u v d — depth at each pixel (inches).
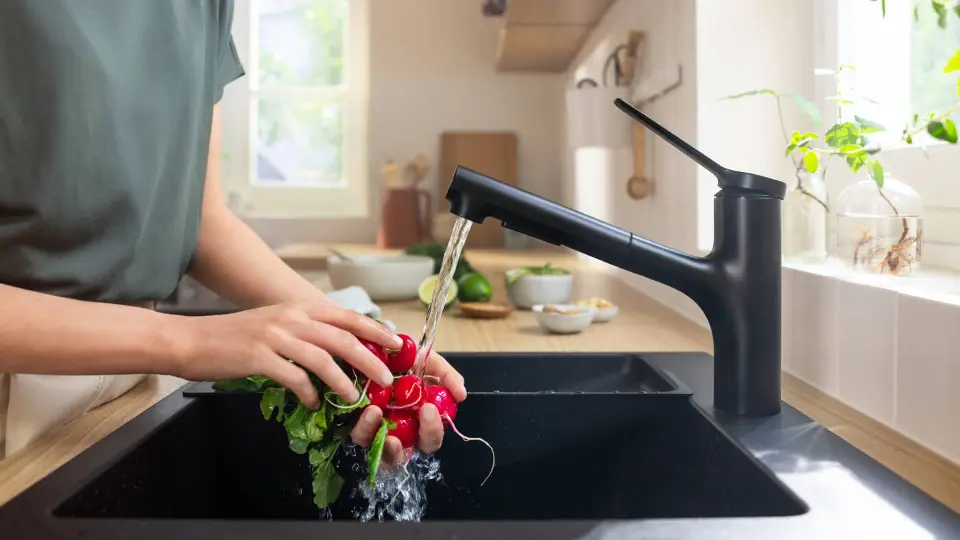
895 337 29.2
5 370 25.4
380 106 138.1
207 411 32.4
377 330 26.3
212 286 39.7
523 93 137.5
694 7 55.9
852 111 46.7
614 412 33.9
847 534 19.3
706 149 55.9
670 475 33.0
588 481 34.0
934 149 39.8
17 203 30.4
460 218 27.0
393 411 26.3
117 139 31.6
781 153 55.3
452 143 135.4
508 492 34.1
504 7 123.3
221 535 18.8
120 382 34.1
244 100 140.0
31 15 29.4
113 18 31.9
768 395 29.9
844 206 37.3
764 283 29.6
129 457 25.7
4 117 29.6
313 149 142.6
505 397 34.2
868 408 31.3
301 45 141.4
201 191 37.6
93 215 31.6
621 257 28.7
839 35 48.3
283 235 136.9
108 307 26.4
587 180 112.7
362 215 139.3
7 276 31.5
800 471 23.9
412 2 136.6
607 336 51.3
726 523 19.7
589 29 100.6
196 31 35.9
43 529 19.4
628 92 78.7
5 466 26.0
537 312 53.2
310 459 26.6
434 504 33.9
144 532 19.0
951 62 29.3
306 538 18.6
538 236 28.0
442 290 27.1
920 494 22.0
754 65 55.2
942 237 39.1
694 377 36.9
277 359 24.5
